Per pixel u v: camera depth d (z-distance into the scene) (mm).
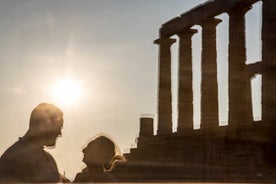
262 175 35281
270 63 41156
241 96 45438
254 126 41938
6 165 5582
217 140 44406
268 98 40500
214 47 51344
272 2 41750
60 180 5879
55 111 6082
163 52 58312
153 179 41281
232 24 46875
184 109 54188
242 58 46281
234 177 37562
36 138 5883
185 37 55219
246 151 39844
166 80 57469
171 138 51062
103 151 6516
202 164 43688
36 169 5656
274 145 38281
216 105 50344
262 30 42344
